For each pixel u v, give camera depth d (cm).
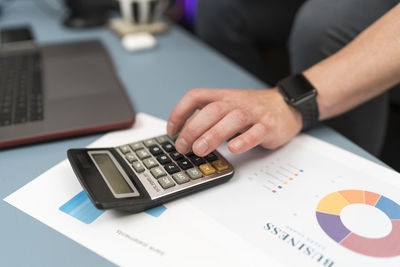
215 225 32
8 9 99
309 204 34
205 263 28
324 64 49
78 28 86
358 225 32
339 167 40
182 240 30
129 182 34
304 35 63
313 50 63
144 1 79
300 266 28
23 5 104
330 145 44
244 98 44
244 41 104
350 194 35
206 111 39
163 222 32
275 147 43
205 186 36
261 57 116
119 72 63
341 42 58
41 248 29
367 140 65
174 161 38
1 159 40
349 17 57
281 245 30
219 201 34
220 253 29
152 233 31
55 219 32
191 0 158
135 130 46
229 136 38
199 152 37
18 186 36
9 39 72
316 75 48
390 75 45
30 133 42
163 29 83
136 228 31
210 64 68
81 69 60
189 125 39
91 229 31
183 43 78
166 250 29
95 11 90
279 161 41
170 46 76
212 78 61
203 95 43
